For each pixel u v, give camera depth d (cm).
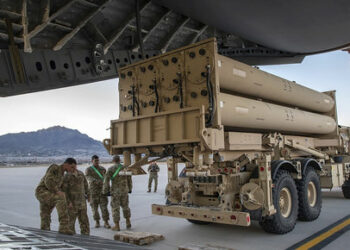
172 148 511
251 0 974
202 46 506
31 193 1369
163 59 557
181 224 661
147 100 577
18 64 758
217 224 657
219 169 522
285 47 1434
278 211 545
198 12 1068
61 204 446
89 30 898
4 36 732
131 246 329
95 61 909
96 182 658
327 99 888
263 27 1198
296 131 751
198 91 504
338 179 876
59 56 852
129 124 576
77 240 313
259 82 602
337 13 1088
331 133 930
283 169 602
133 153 585
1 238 257
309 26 1201
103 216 646
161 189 1392
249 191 516
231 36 1326
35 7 759
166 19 1060
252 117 563
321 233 561
